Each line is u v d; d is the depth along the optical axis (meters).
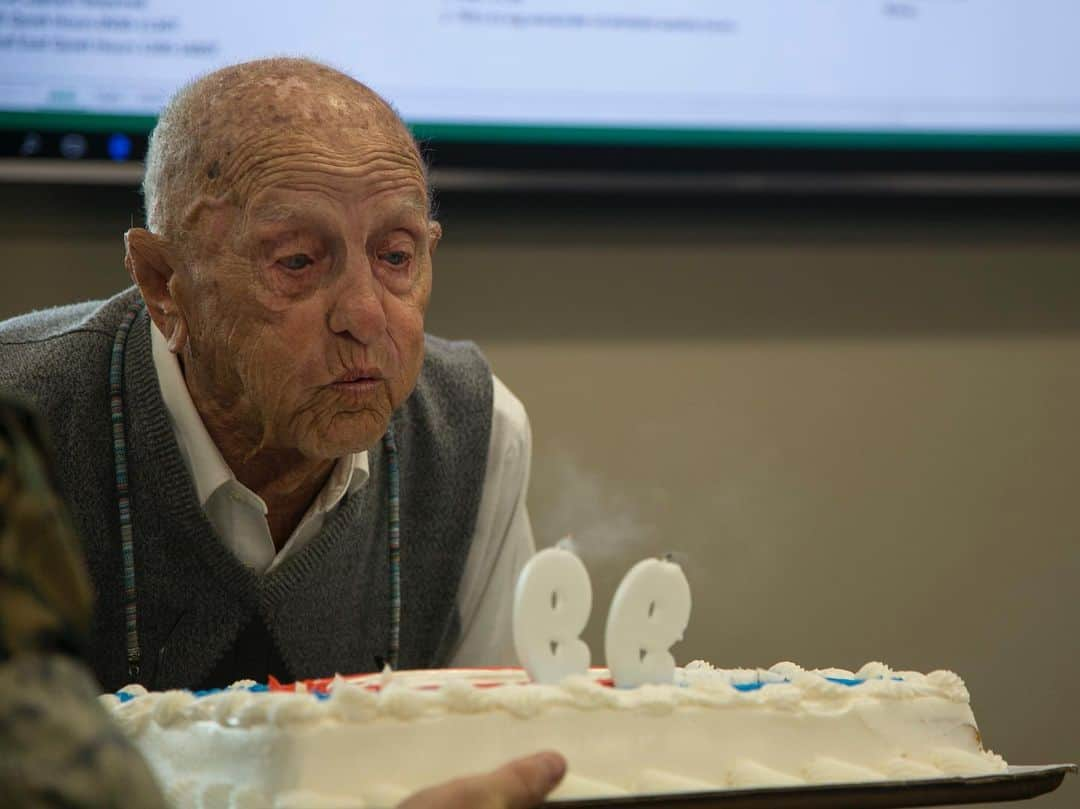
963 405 3.57
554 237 3.39
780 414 3.48
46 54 3.00
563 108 3.22
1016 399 3.59
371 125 1.80
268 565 2.03
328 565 2.04
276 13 3.07
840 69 3.34
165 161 1.83
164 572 1.99
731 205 3.42
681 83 3.27
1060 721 3.54
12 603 0.83
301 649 2.06
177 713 1.47
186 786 1.42
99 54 3.02
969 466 3.56
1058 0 3.43
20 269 3.17
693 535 3.42
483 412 2.30
